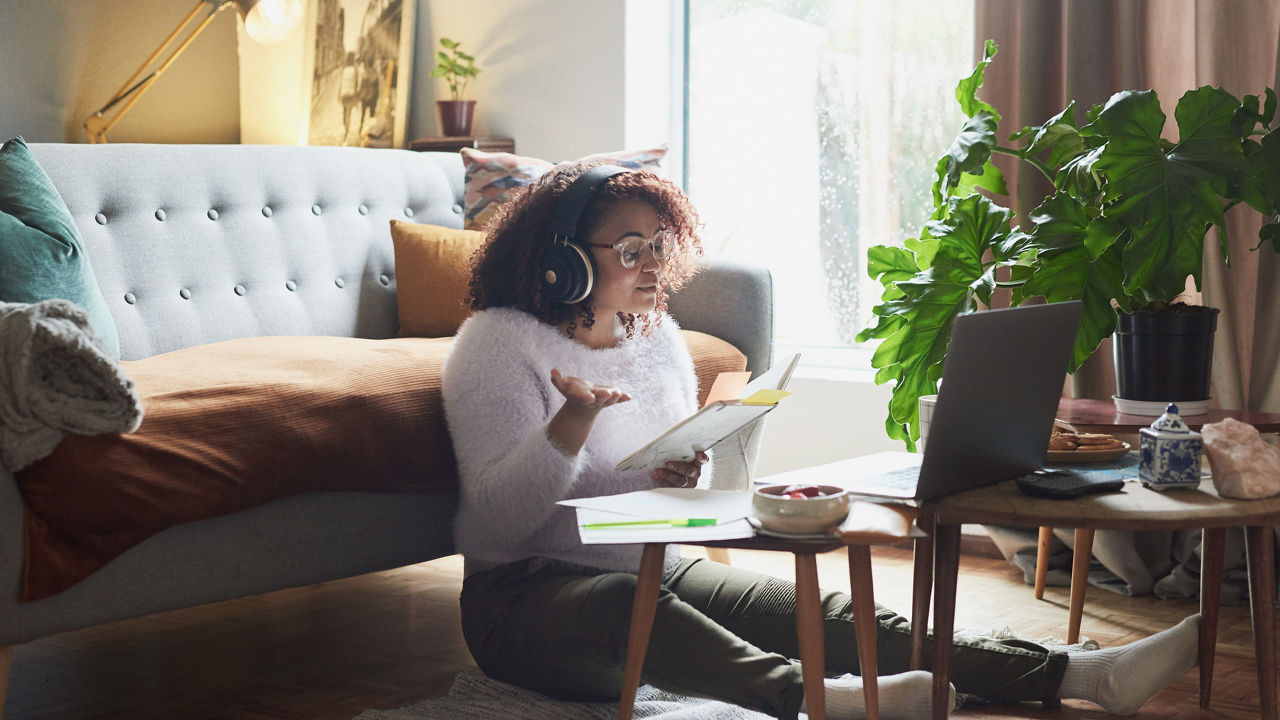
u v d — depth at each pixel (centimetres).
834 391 326
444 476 205
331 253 277
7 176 197
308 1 412
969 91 243
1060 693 185
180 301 250
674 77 373
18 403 154
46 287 186
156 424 168
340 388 191
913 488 160
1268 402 268
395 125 385
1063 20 284
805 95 358
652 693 199
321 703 201
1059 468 180
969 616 252
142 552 171
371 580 287
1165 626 243
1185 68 277
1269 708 168
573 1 356
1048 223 210
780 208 366
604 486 180
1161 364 208
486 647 180
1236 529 261
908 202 345
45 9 395
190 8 419
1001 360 151
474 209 288
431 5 384
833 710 162
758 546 139
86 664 224
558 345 179
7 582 157
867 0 345
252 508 184
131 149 249
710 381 239
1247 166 196
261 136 430
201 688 209
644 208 175
